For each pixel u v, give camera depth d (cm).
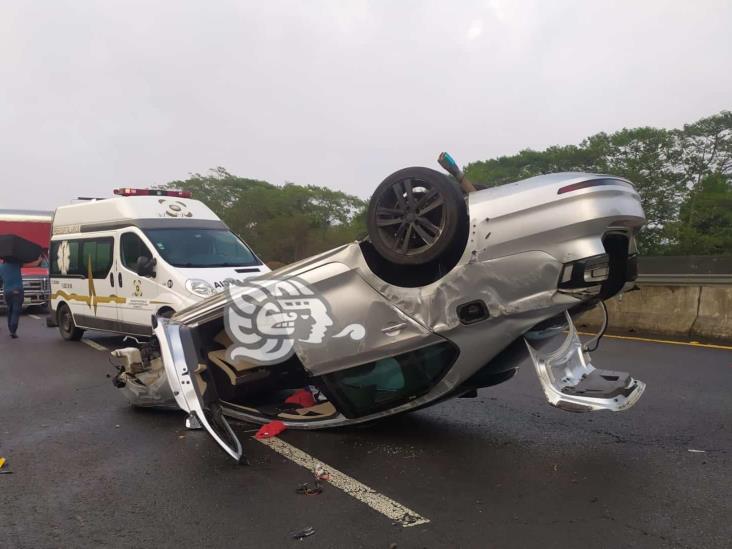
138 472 469
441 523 372
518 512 385
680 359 888
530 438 529
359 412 520
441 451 499
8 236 1242
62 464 490
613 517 375
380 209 461
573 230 407
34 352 1061
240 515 390
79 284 1134
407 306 470
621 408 427
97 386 774
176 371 500
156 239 962
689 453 484
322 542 352
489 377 518
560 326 497
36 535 368
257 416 574
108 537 364
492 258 431
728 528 359
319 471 456
